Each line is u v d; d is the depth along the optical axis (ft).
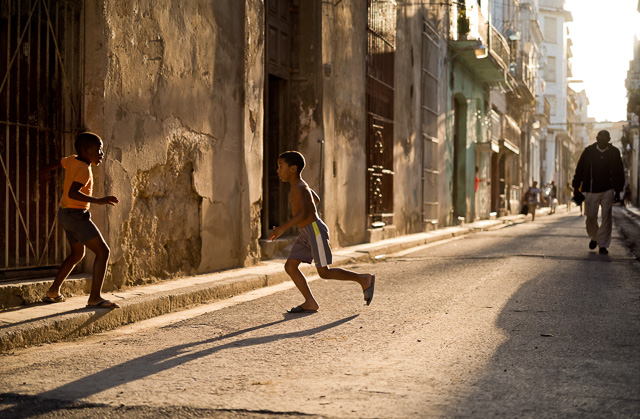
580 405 11.88
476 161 93.30
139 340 17.99
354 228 46.78
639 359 15.19
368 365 14.69
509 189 122.21
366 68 48.67
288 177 21.93
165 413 11.64
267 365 14.88
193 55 28.86
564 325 18.98
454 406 11.81
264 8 35.78
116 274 24.50
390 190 54.49
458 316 20.39
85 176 20.06
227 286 26.63
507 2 117.50
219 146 30.96
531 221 93.35
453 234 63.26
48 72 22.53
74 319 18.93
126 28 24.71
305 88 40.96
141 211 25.95
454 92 78.07
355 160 46.85
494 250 43.06
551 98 215.92
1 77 22.27
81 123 23.68
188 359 15.57
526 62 118.93
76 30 23.67
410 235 58.34
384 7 52.47
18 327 17.51
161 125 26.81
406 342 16.96
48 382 13.67
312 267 33.88
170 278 27.71
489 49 79.05
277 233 21.61
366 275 22.30
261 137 34.58
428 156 66.39
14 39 22.53
